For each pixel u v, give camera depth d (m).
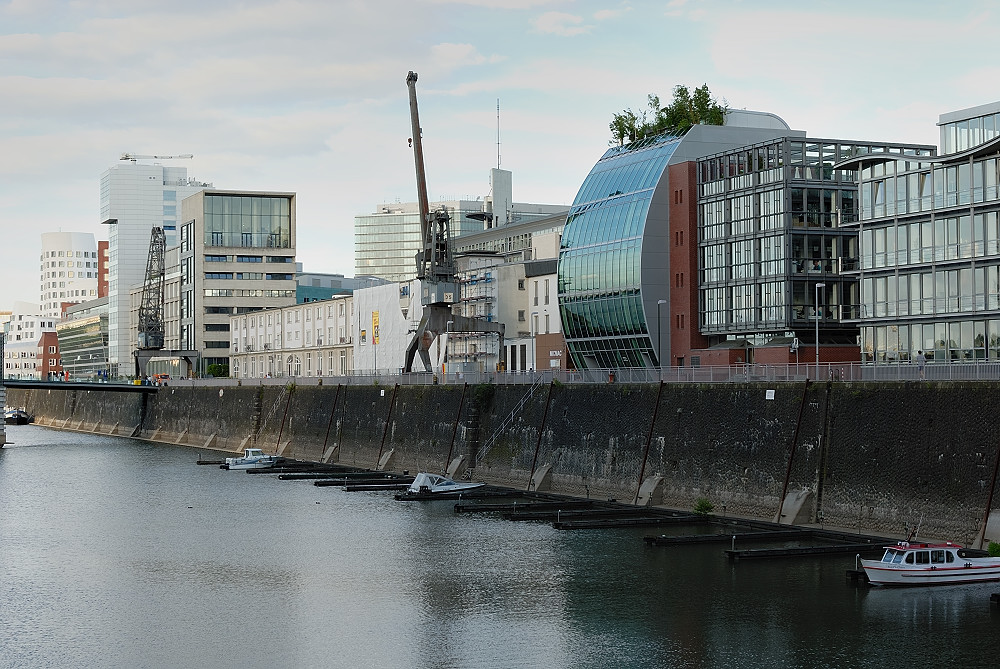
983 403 77.62
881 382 85.12
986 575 72.88
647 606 69.62
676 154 139.12
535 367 164.38
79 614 72.25
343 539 95.44
